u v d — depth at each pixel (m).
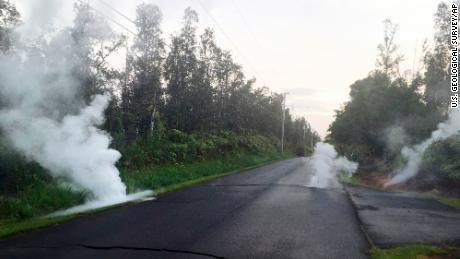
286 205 11.27
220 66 40.59
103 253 6.32
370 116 28.77
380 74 30.64
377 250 6.79
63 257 6.10
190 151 25.52
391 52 31.86
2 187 11.20
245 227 8.31
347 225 8.79
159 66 26.64
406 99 27.12
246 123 52.53
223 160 29.89
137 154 18.95
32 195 10.44
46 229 7.91
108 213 9.62
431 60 31.06
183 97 32.47
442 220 9.53
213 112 40.50
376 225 8.87
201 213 9.78
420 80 27.52
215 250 6.59
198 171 21.59
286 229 8.23
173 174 18.58
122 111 23.00
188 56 31.11
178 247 6.71
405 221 9.36
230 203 11.45
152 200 11.82
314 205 11.39
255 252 6.55
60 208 10.26
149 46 26.31
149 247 6.67
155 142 23.41
